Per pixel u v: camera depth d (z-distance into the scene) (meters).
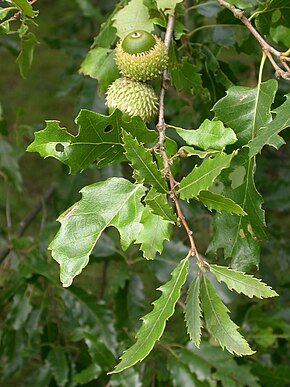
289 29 2.42
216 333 1.65
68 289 3.26
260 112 2.09
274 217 5.64
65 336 3.36
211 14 2.90
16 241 3.50
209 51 2.75
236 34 2.77
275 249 4.01
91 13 4.37
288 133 3.61
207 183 1.69
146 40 2.12
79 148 1.92
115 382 2.86
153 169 1.77
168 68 2.41
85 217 1.86
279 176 4.49
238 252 2.09
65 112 8.07
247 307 3.58
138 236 1.84
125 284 3.27
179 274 1.72
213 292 1.68
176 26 2.49
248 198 2.07
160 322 1.66
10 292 3.29
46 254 3.46
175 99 3.77
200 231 4.03
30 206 6.31
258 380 3.06
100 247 3.26
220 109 2.10
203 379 2.90
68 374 3.25
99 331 3.21
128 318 3.24
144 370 3.21
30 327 3.30
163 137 1.95
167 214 1.73
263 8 2.31
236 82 2.89
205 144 1.91
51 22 8.70
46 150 1.90
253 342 3.43
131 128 1.93
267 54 2.09
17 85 8.52
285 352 3.70
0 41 4.32
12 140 4.91
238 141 2.08
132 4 2.53
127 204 1.87
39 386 3.23
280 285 4.00
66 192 3.88
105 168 3.66
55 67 8.70
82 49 4.39
